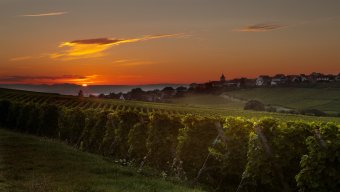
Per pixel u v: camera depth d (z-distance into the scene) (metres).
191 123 19.52
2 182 14.28
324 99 179.75
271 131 15.26
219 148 17.94
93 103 129.88
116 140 27.69
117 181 15.25
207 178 18.09
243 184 15.59
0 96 130.38
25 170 16.77
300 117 111.44
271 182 14.79
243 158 16.94
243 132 17.31
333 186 12.27
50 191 12.90
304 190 12.77
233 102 199.62
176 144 21.34
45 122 43.88
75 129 37.03
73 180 15.00
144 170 19.14
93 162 19.59
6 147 23.39
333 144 12.32
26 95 138.62
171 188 14.77
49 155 20.91
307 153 14.38
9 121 53.16
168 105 142.38
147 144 22.42
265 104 180.00
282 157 14.74
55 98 136.00
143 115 26.69
